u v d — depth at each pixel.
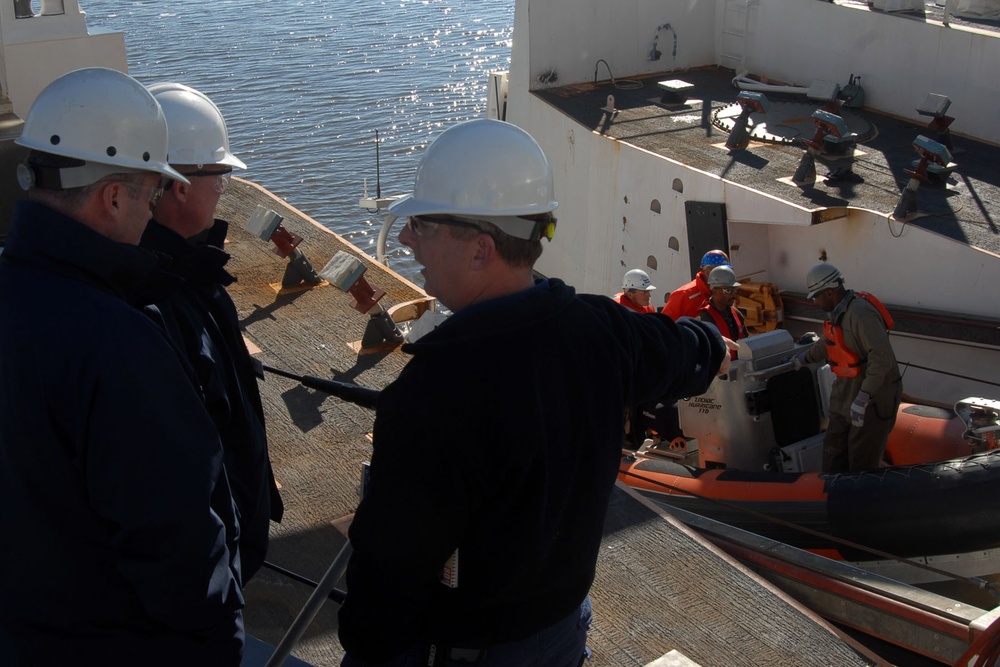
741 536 4.89
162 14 45.16
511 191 1.73
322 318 5.82
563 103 11.76
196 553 1.72
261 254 6.73
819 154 9.89
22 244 1.74
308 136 26.14
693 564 3.75
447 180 1.73
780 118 11.02
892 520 5.44
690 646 3.29
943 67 10.67
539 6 12.00
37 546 1.76
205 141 2.44
